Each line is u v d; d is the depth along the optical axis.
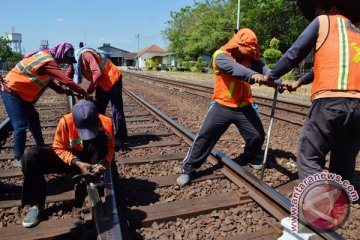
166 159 5.14
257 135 4.45
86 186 3.75
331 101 2.70
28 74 4.27
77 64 5.21
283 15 27.42
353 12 2.93
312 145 2.89
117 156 5.28
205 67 46.44
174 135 6.76
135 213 3.44
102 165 3.29
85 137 3.20
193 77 31.94
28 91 4.36
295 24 26.12
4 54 48.12
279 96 14.70
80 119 3.18
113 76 5.49
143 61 91.00
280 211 3.35
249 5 29.08
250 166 4.83
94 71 5.01
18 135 4.54
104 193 3.48
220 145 6.02
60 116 8.82
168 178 4.41
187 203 3.66
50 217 3.41
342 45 2.70
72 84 4.33
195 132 7.23
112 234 2.74
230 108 4.24
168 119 7.48
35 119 4.68
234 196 3.85
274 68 3.12
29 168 3.26
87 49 5.19
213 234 3.12
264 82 3.62
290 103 11.34
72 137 3.33
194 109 10.59
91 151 3.42
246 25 28.80
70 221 3.30
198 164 4.27
